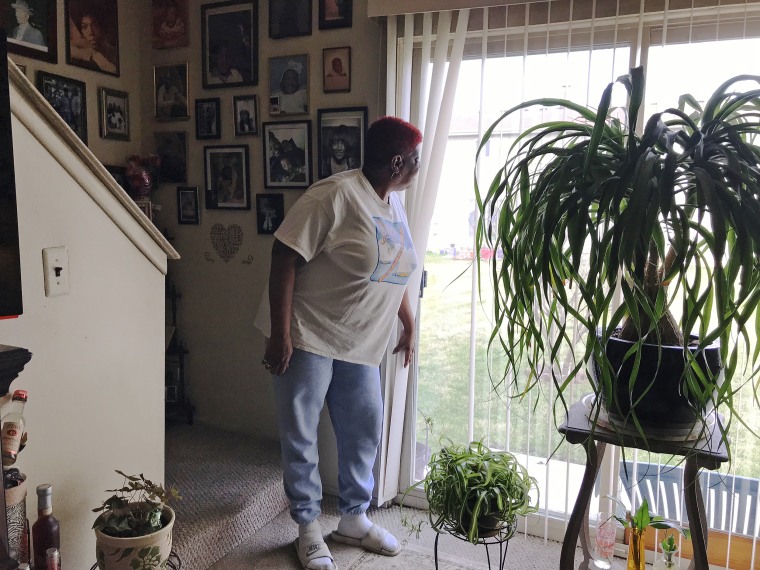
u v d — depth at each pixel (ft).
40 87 7.81
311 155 8.30
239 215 8.93
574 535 4.82
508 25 6.82
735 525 6.41
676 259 3.75
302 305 6.39
